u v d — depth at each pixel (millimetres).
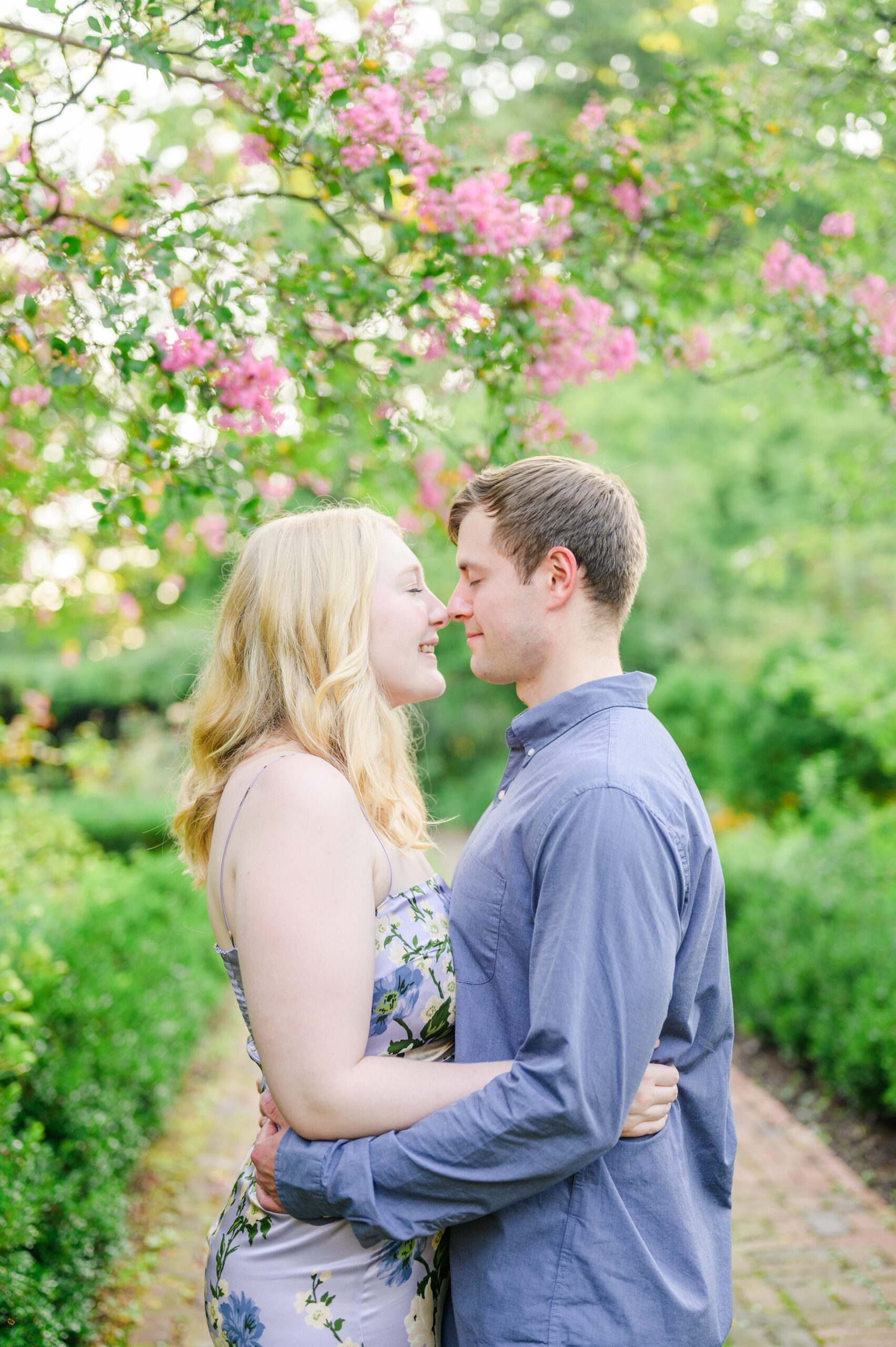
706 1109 1530
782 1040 5141
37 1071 3115
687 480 13727
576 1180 1375
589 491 1558
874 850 5594
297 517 1651
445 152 2590
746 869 6426
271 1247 1473
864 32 3680
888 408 3420
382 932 1461
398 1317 1467
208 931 6289
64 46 2156
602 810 1345
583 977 1293
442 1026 1497
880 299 3271
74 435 3277
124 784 11078
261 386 2434
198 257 2398
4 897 4668
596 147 2938
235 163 3465
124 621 5668
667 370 3240
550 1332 1339
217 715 1604
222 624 1637
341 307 2701
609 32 9062
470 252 2609
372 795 1495
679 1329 1370
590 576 1553
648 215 3021
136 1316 2877
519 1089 1283
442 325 2697
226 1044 5664
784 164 3324
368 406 2994
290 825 1379
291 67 2361
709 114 3068
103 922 4633
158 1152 4117
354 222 2900
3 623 5328
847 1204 3680
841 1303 3029
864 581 11617
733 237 3283
